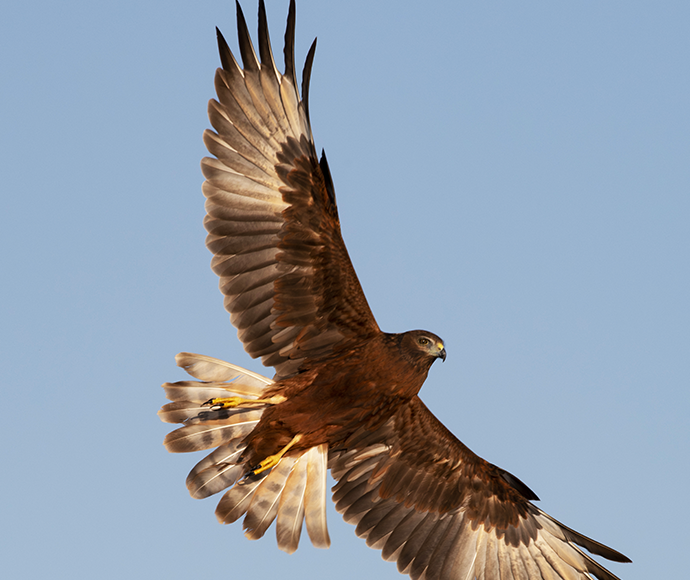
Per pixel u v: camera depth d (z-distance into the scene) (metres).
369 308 13.44
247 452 13.25
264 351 13.35
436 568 15.62
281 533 13.49
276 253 13.15
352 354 13.40
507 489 15.77
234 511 13.46
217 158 12.80
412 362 13.34
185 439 13.28
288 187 12.91
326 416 13.33
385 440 15.16
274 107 12.80
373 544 15.42
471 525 15.94
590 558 15.44
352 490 15.48
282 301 13.30
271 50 12.69
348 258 13.20
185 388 13.23
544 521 15.87
